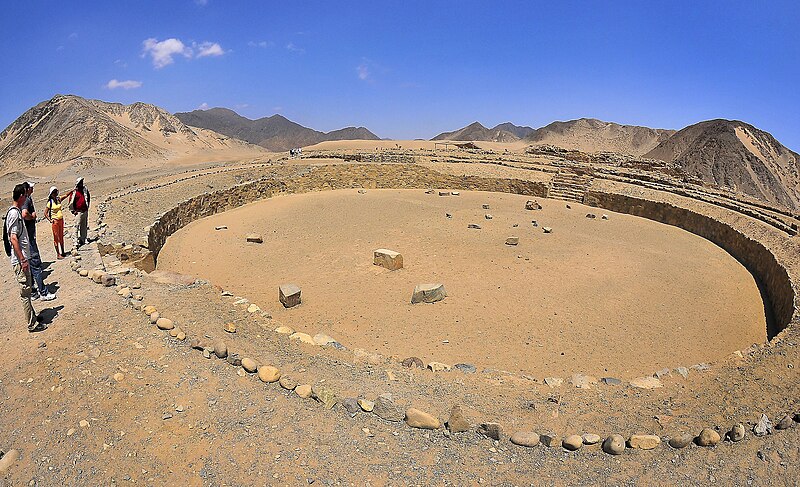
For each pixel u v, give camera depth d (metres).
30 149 84.06
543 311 15.18
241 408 7.97
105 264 14.95
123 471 6.64
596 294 16.77
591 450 7.44
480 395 9.34
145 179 44.25
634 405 9.20
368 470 6.81
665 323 14.72
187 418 7.67
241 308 12.51
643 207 32.09
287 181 37.41
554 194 37.22
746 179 74.44
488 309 15.21
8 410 7.62
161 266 19.64
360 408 8.16
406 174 40.47
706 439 7.34
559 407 8.99
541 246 22.59
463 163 44.19
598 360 12.27
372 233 24.75
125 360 8.98
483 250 21.69
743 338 14.00
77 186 16.83
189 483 6.50
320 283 17.62
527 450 7.42
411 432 7.70
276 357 9.82
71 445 7.02
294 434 7.45
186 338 9.88
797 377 9.52
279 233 24.88
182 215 26.84
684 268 20.36
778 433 7.40
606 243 23.81
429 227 25.94
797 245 20.53
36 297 11.43
